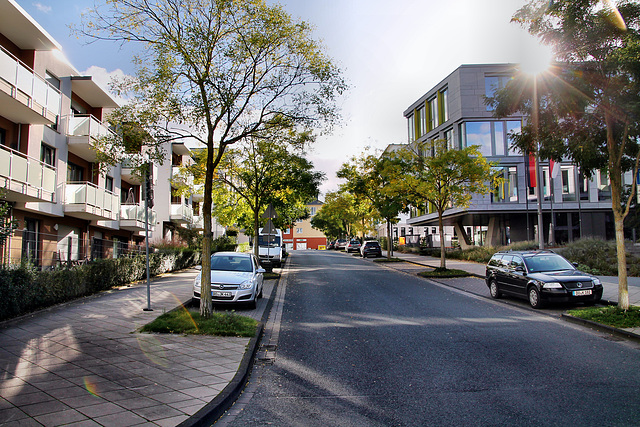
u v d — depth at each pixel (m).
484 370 6.38
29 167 13.65
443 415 4.69
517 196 32.22
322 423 4.51
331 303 13.22
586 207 32.16
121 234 24.20
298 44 10.04
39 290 10.15
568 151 10.73
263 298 14.56
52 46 15.75
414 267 26.89
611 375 6.06
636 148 10.31
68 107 18.33
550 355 7.16
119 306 11.11
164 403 4.69
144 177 10.33
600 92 9.76
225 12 9.41
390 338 8.52
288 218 32.97
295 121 10.52
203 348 7.33
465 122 32.88
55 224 17.69
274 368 6.68
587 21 9.30
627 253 19.98
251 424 4.50
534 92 10.08
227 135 10.63
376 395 5.39
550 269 12.63
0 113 14.34
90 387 5.08
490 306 12.58
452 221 39.00
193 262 27.17
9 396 4.68
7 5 13.31
